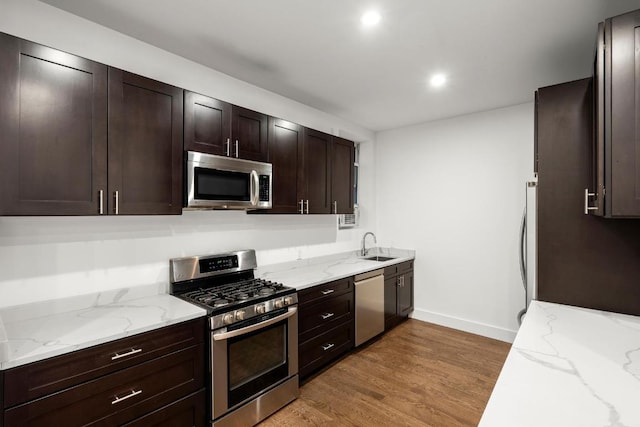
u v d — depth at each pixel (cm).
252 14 186
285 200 276
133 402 162
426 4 175
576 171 192
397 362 302
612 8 176
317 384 265
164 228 230
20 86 145
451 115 378
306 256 348
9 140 142
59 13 183
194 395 186
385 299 362
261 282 258
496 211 356
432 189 403
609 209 138
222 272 254
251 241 289
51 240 181
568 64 245
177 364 179
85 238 194
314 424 216
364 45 220
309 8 180
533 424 91
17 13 169
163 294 228
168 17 190
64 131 158
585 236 192
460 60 240
